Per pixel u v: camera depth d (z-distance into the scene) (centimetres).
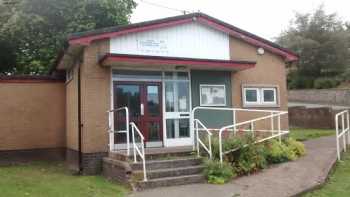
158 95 1381
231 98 1505
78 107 1331
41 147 1582
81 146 1283
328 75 3741
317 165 1167
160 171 1043
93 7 2194
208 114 1458
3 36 2139
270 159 1216
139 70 1357
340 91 3269
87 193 942
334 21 3850
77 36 1238
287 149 1264
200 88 1455
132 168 1048
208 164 1075
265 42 1570
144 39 1355
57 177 1177
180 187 999
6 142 1534
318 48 3728
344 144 1426
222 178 1043
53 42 2173
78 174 1255
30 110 1578
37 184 1034
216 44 1480
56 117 1612
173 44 1398
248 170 1106
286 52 1611
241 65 1403
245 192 933
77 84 1365
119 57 1219
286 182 1007
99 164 1258
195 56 1433
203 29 1459
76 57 1384
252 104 1544
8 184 1018
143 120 1347
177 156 1179
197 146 1186
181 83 1426
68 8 2181
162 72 1394
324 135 1975
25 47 2255
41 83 1603
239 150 1141
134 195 926
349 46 3794
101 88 1289
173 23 1382
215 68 1439
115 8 2206
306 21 3916
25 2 2148
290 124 2609
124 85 1332
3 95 1546
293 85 3831
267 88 1584
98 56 1288
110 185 1038
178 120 1404
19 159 1545
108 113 1288
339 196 922
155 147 1340
